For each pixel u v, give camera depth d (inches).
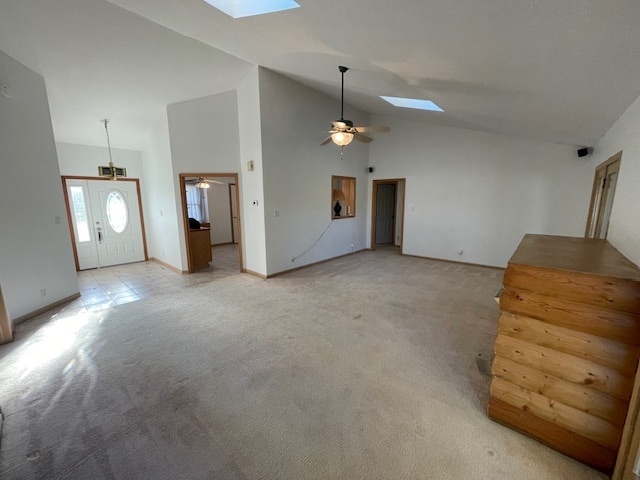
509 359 69.6
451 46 77.7
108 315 140.7
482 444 67.6
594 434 60.6
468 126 208.5
